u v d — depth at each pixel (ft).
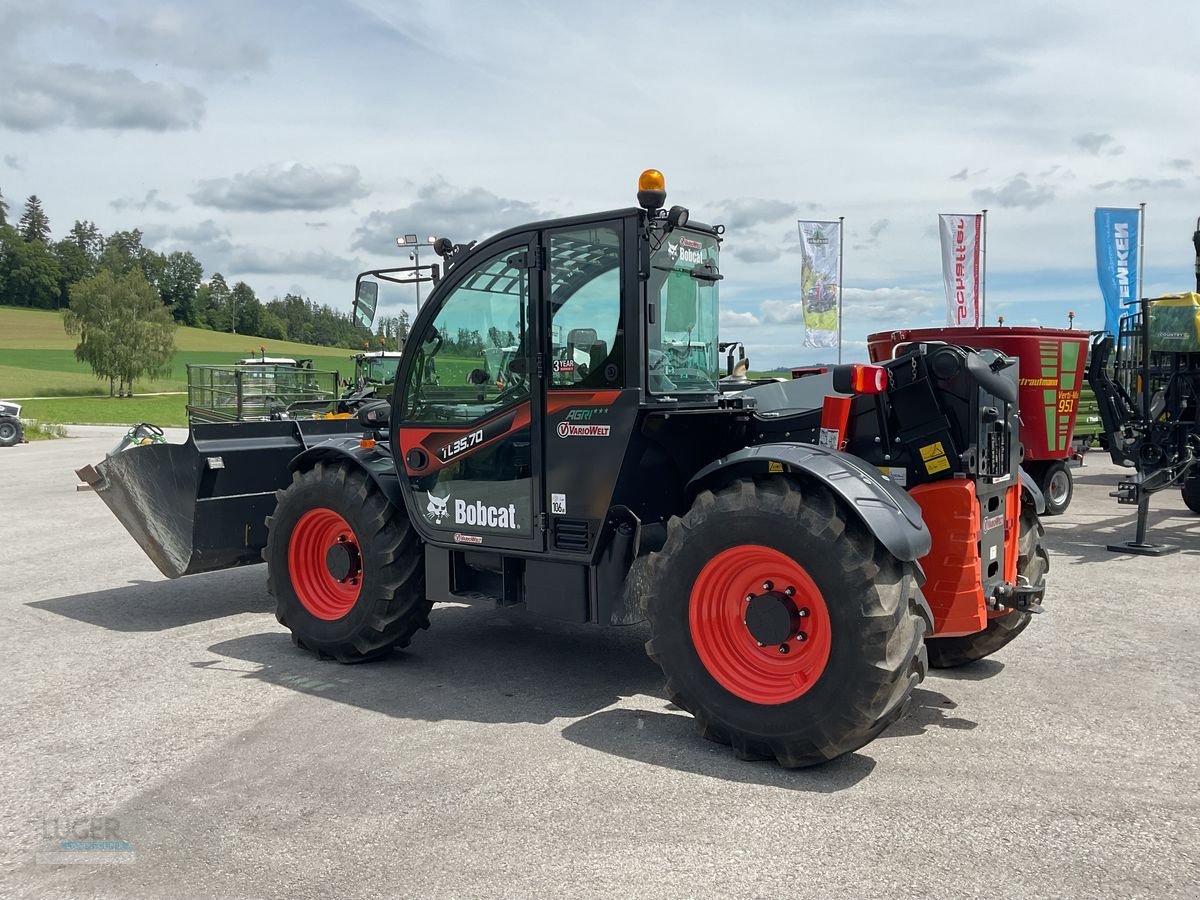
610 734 13.09
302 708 14.35
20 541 31.01
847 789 11.14
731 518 11.97
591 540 13.71
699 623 12.38
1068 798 10.80
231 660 17.07
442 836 10.10
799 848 9.68
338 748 12.67
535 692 15.02
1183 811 10.43
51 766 12.21
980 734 12.89
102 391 199.52
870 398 13.55
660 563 12.67
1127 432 27.76
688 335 14.53
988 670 15.80
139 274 201.05
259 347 314.76
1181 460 27.09
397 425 15.85
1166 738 12.67
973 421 12.92
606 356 13.41
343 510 16.37
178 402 168.14
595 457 13.57
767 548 11.71
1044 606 20.16
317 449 17.10
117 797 11.24
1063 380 31.60
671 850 9.68
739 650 12.30
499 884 9.08
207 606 21.63
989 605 13.55
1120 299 53.52
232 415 40.14
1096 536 29.07
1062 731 12.97
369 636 16.20
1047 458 31.76
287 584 17.29
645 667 16.42
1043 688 14.85
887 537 11.04
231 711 14.24
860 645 11.07
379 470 16.33
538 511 14.17
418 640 18.33
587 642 18.15
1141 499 26.35
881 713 11.19
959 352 12.91
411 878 9.23
